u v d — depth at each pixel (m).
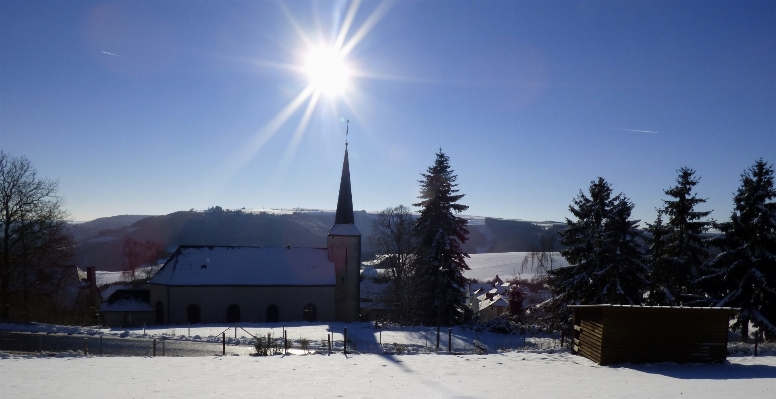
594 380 17.00
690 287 34.03
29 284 47.66
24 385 15.42
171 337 33.38
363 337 35.03
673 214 36.06
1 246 46.41
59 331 35.28
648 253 36.66
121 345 30.03
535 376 17.81
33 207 46.41
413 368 19.50
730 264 32.00
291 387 15.52
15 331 34.41
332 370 18.91
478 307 85.56
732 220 32.28
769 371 18.67
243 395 14.27
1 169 45.88
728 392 14.62
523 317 44.88
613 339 20.23
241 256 56.19
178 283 52.41
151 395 14.15
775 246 31.05
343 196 57.75
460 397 14.20
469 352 24.84
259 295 53.97
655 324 20.27
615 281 33.28
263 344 27.91
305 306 55.06
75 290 65.88
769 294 30.55
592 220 36.12
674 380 16.91
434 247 46.12
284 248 57.91
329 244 57.66
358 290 56.66
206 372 18.30
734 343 28.03
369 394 14.54
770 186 31.66
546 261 102.19
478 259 133.25
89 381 16.25
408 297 50.28
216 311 53.00
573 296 35.66
